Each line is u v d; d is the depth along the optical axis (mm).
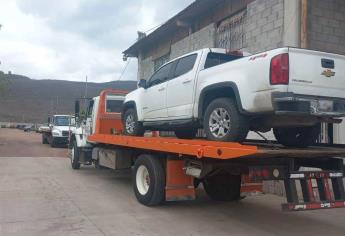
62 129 27516
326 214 8664
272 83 6320
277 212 8750
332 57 6766
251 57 6785
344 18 11633
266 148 6879
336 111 6707
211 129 7375
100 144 12969
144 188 9047
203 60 8148
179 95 8555
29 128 72750
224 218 8086
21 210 8281
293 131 7949
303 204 6391
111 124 13617
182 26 17562
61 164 16969
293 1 11070
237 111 6945
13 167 15508
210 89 7512
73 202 9141
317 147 7859
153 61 22406
